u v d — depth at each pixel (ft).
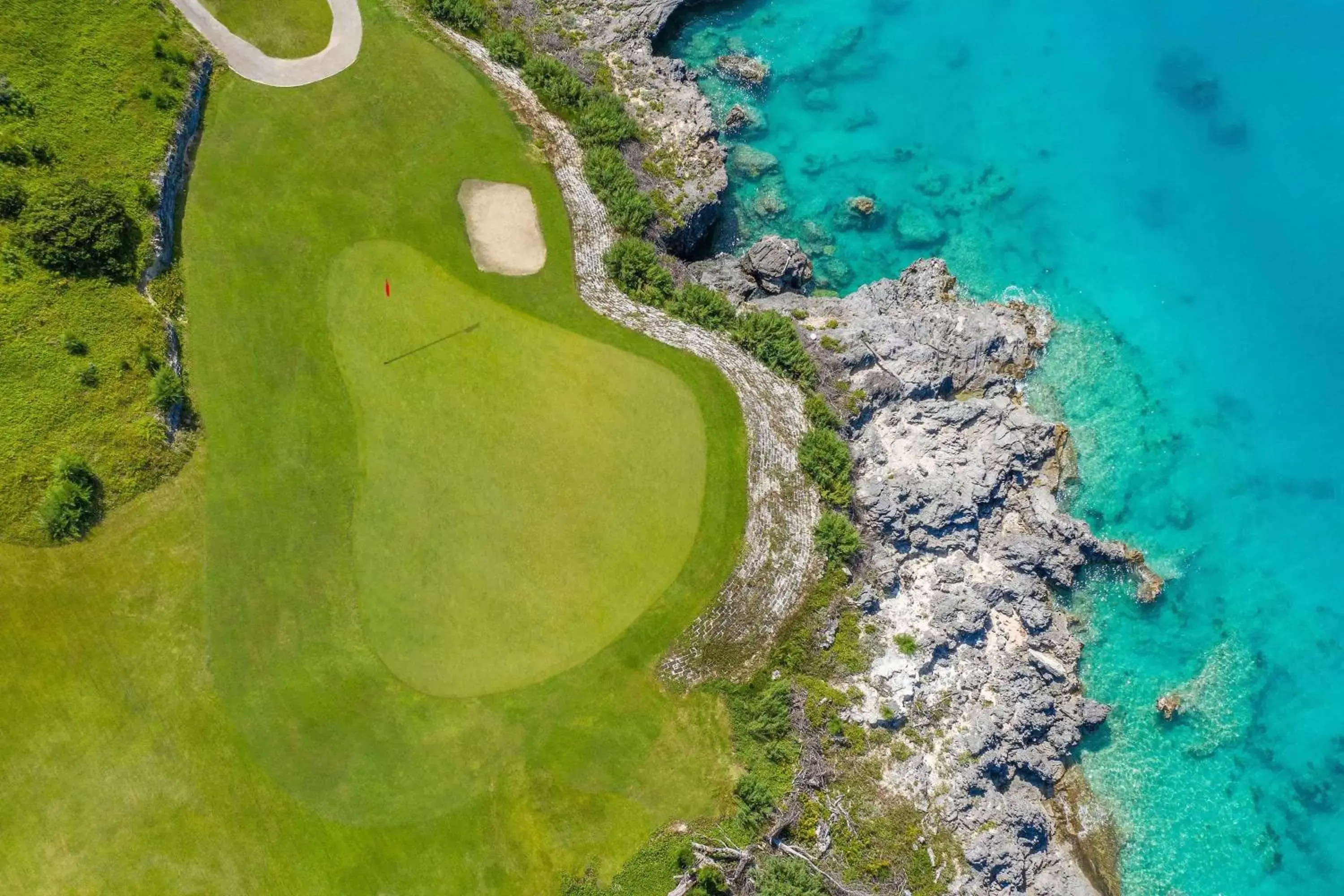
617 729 107.86
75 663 102.78
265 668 105.29
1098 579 132.05
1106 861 123.54
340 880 101.50
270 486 110.01
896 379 130.82
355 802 103.24
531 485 112.47
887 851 110.63
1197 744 128.16
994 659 123.54
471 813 104.17
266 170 121.90
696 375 119.75
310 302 116.98
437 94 129.59
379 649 107.04
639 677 109.19
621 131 133.90
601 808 105.70
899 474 125.59
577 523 111.75
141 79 117.80
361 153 124.77
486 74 132.26
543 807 105.19
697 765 108.17
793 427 121.19
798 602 114.32
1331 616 132.77
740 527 114.11
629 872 104.01
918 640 119.34
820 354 129.08
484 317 119.14
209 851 100.83
